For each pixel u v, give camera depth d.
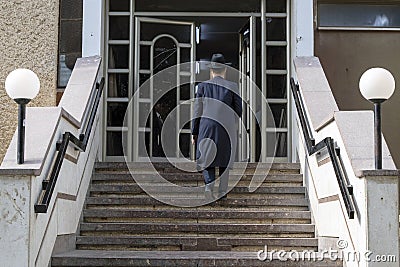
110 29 8.71
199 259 5.61
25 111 5.27
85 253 5.96
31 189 4.95
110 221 6.88
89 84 7.29
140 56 8.87
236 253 6.16
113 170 7.69
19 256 4.89
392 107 8.29
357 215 5.25
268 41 8.66
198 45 12.02
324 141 5.91
